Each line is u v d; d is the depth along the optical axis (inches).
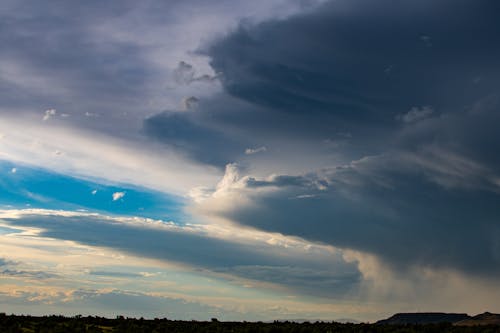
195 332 2155.5
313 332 2091.5
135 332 2116.1
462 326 2041.1
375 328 2146.9
